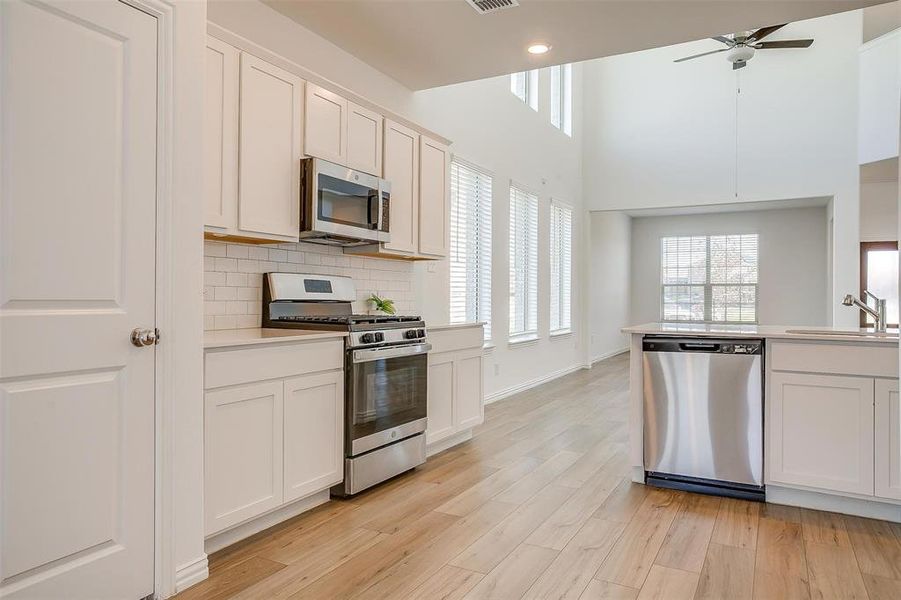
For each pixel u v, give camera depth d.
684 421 3.09
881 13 7.38
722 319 10.17
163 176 1.93
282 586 2.01
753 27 3.21
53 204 1.64
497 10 3.05
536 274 6.77
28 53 1.58
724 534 2.51
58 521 1.64
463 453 3.82
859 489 2.70
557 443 4.09
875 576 2.12
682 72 7.62
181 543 1.98
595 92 8.23
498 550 2.32
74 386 1.69
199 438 2.06
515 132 6.19
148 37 1.89
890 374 2.64
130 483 1.83
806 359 2.81
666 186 7.73
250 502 2.34
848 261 6.64
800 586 2.04
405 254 3.77
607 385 6.74
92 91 1.73
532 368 6.64
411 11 3.09
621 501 2.92
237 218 2.58
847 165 6.68
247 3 2.96
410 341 3.30
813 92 6.85
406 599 1.93
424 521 2.63
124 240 1.82
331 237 3.22
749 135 7.20
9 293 1.54
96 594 1.74
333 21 3.21
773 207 9.38
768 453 2.90
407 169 3.78
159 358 1.92
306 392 2.62
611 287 9.80
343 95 3.19
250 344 2.31
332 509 2.77
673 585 2.04
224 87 2.51
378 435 3.06
